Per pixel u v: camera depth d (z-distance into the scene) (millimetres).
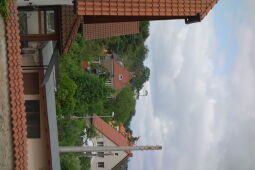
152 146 25109
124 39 70938
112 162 47906
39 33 15945
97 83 41500
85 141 42031
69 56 41531
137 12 11562
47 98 19688
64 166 34719
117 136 48031
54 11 15500
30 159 20188
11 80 11516
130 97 62719
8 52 11445
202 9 12055
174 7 11852
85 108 41688
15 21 11469
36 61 18828
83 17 15711
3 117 11500
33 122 19844
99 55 56188
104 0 11336
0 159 11477
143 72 86875
